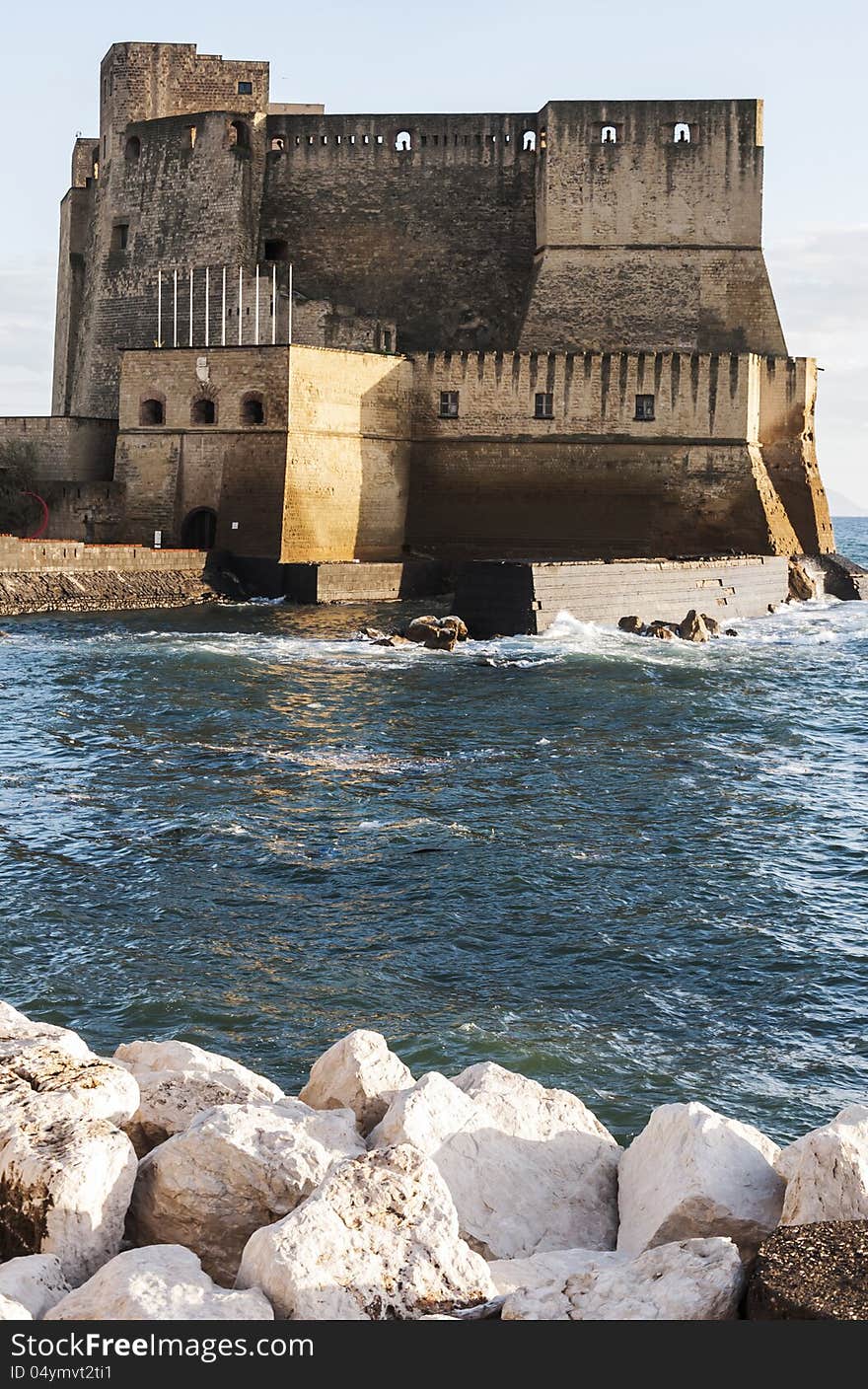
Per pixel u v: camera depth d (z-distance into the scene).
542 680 45.97
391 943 21.22
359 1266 8.72
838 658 52.97
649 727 38.75
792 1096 16.25
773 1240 8.98
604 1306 8.66
